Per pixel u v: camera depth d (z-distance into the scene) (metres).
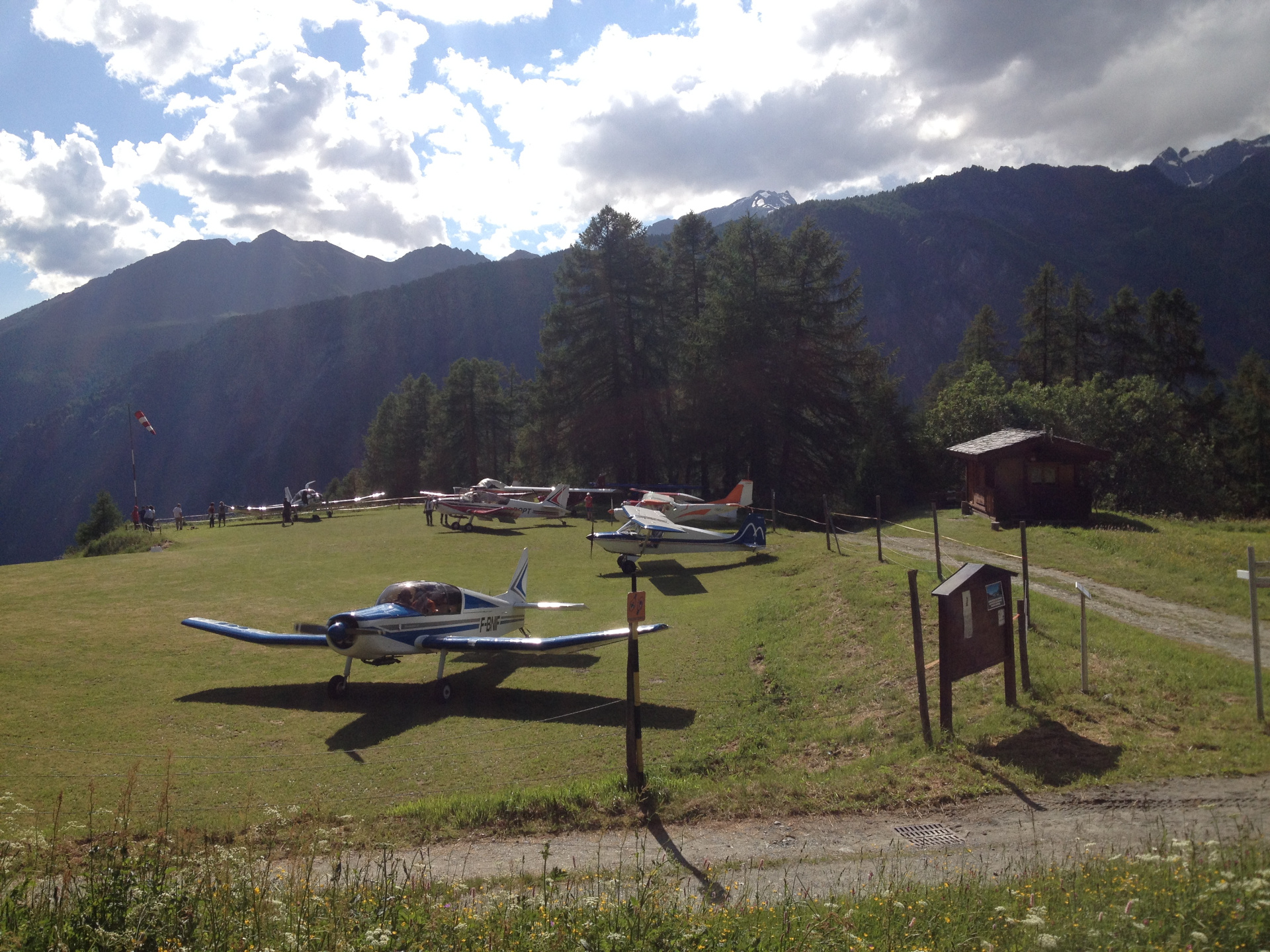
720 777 9.91
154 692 13.46
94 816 8.55
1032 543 23.12
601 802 8.79
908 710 10.99
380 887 5.69
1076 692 10.74
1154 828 7.25
